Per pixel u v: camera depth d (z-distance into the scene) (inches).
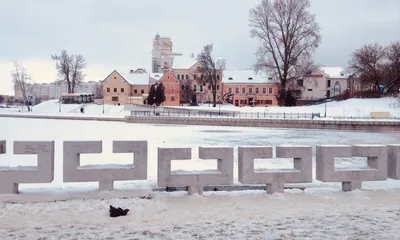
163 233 272.1
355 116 2758.4
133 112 3341.5
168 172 372.5
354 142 1577.3
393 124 2209.6
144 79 4670.3
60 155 906.7
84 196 354.0
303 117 2746.1
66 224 290.8
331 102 3363.7
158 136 1728.6
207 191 417.4
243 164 379.6
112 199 347.6
